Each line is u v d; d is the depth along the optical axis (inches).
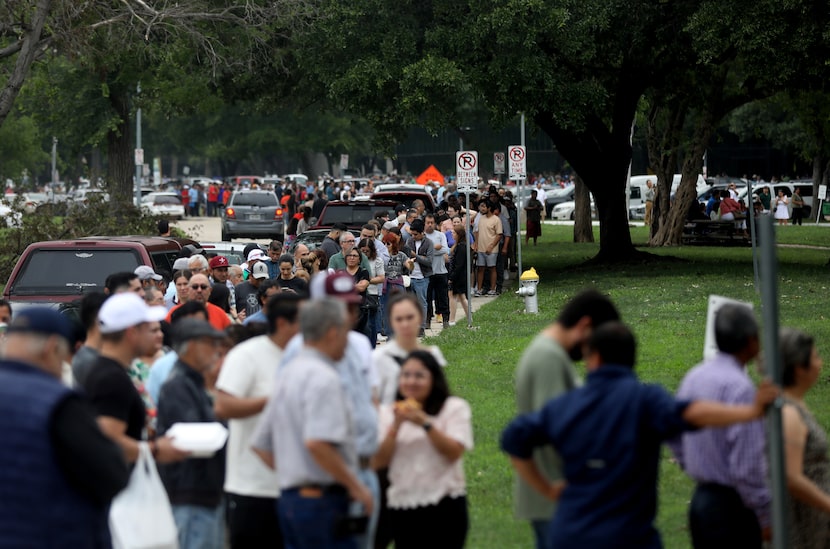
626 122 2773.1
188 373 658.8
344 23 2503.7
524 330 1737.2
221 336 663.1
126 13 2613.2
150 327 668.7
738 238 3609.7
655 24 2554.1
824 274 2370.8
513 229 2758.4
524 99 2452.0
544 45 2549.2
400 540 630.5
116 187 2886.3
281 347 642.8
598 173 2797.7
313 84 2898.6
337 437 531.8
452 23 2522.1
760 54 2361.0
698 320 1731.1
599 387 503.5
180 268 1202.6
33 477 458.6
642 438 497.7
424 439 619.5
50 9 2519.7
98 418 576.7
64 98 3476.9
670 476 936.3
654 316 1797.5
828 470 567.5
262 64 3021.7
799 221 4677.7
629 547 494.0
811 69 2388.0
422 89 2413.9
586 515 497.4
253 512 631.8
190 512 650.8
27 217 2655.0
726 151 7741.1
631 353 512.1
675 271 2522.1
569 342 568.4
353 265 1539.1
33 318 481.1
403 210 2129.7
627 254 2824.8
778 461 494.9
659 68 2736.2
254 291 1300.4
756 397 493.4
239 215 4072.3
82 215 2716.5
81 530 470.0
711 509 567.5
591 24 2459.4
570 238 4052.7
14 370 472.7
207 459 655.8
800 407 563.2
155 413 706.2
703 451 569.6
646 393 499.8
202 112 3555.6
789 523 571.8
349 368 578.9
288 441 545.3
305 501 546.6
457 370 1423.5
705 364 576.4
